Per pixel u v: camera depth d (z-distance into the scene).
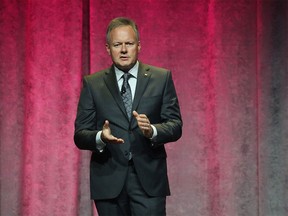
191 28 11.59
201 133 11.54
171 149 11.52
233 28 11.58
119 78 8.24
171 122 8.05
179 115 8.23
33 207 11.30
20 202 11.33
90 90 8.24
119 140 7.52
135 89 8.14
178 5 11.59
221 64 11.52
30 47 11.41
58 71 11.42
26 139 11.34
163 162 8.12
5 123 11.34
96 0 11.46
